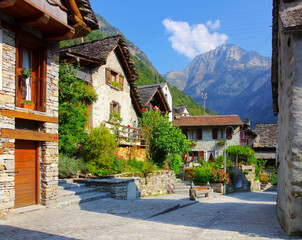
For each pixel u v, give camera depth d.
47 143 8.55
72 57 14.66
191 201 14.09
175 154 23.92
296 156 6.05
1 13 7.17
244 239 5.91
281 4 8.21
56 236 5.96
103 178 13.03
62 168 12.30
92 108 16.58
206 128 37.19
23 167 8.11
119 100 19.66
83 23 9.47
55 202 8.82
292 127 6.15
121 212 8.90
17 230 6.26
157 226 7.27
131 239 5.91
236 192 26.38
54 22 7.93
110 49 17.45
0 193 6.98
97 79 17.12
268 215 9.84
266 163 40.22
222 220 8.58
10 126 7.29
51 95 8.78
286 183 6.80
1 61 7.12
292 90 6.21
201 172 23.33
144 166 16.31
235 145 34.84
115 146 14.41
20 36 7.73
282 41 8.06
